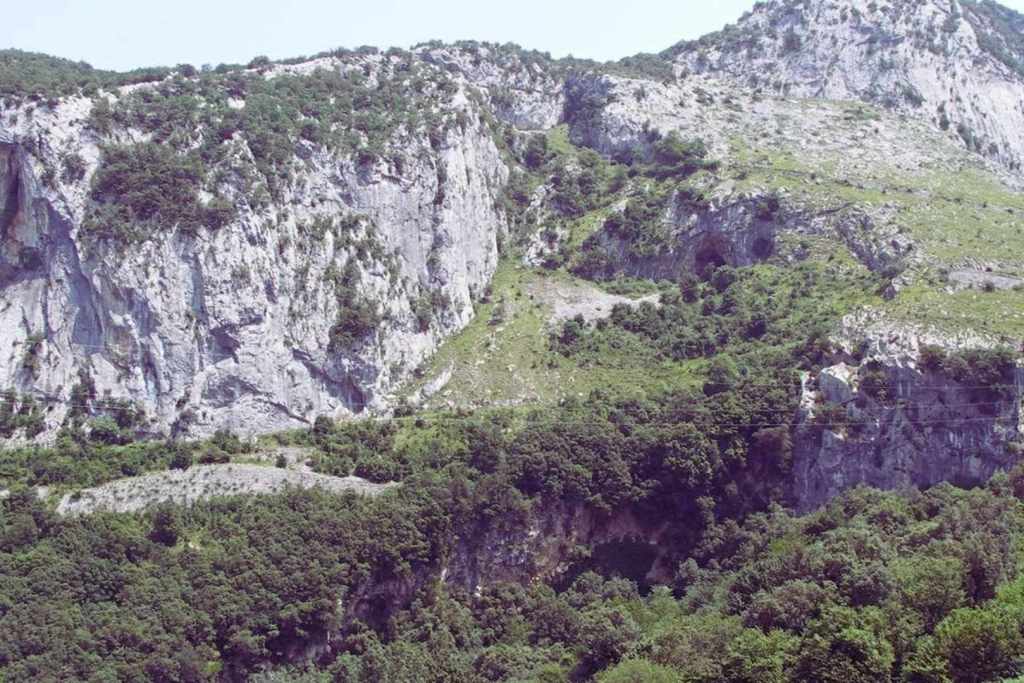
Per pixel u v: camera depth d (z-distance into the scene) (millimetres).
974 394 170875
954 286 195000
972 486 168500
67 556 158250
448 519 172875
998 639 118125
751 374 192750
